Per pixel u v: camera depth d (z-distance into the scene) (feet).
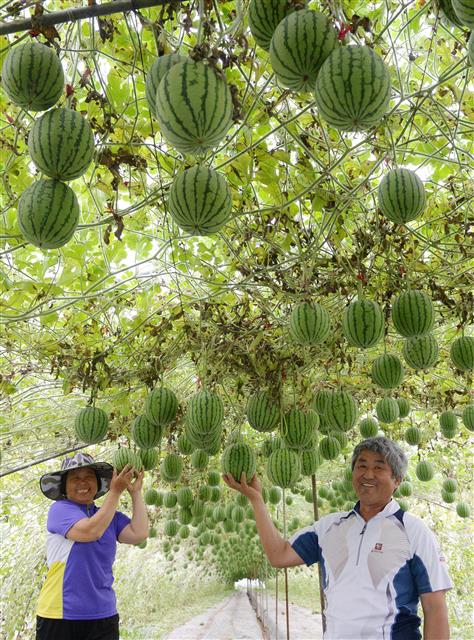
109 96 15.19
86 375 23.36
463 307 21.43
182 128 9.45
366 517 14.78
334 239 18.66
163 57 11.30
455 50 16.21
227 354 23.07
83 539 18.61
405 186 14.08
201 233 11.83
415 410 35.22
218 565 117.29
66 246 20.77
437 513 58.03
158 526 70.54
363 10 15.58
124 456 26.27
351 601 13.67
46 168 10.84
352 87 9.36
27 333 23.36
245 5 11.49
